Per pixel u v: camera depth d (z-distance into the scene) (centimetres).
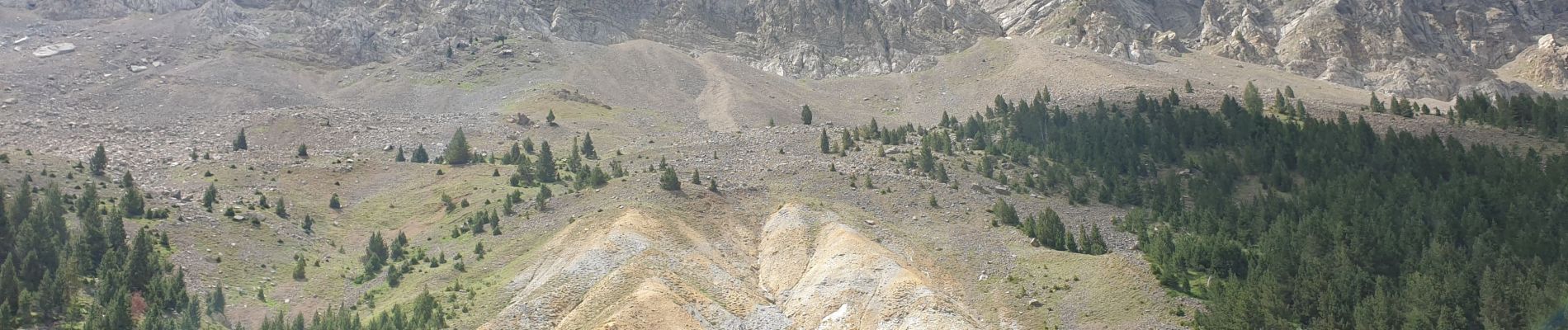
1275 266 19262
